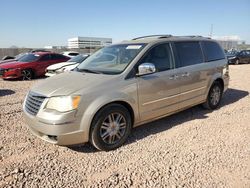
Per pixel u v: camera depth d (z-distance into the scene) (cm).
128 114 423
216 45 645
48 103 373
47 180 323
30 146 421
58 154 394
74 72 470
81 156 388
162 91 471
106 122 399
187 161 368
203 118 562
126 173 339
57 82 414
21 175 333
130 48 476
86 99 373
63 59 1406
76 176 333
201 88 570
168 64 491
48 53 1369
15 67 1234
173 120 548
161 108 477
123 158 381
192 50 558
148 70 423
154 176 330
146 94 443
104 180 323
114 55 483
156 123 530
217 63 619
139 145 425
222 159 374
